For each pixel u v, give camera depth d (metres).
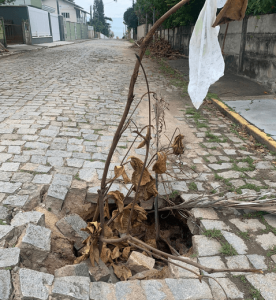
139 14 35.19
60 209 3.97
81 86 10.30
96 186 4.32
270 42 9.41
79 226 3.55
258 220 3.74
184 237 4.45
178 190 4.35
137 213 3.31
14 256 2.64
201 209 3.90
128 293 2.66
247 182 4.63
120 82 11.34
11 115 6.83
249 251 3.24
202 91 2.11
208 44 2.06
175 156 5.43
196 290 2.74
